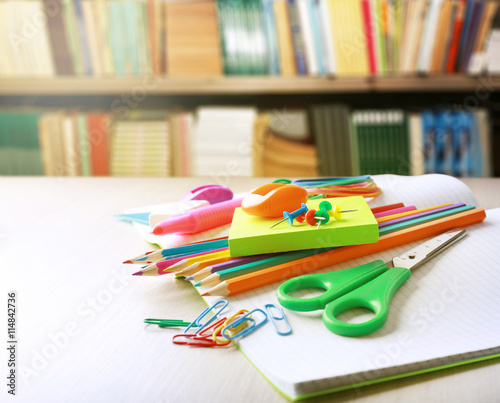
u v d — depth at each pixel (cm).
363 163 182
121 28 174
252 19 171
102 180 94
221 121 176
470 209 61
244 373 37
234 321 41
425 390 35
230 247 51
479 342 38
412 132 179
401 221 58
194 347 41
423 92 202
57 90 181
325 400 34
